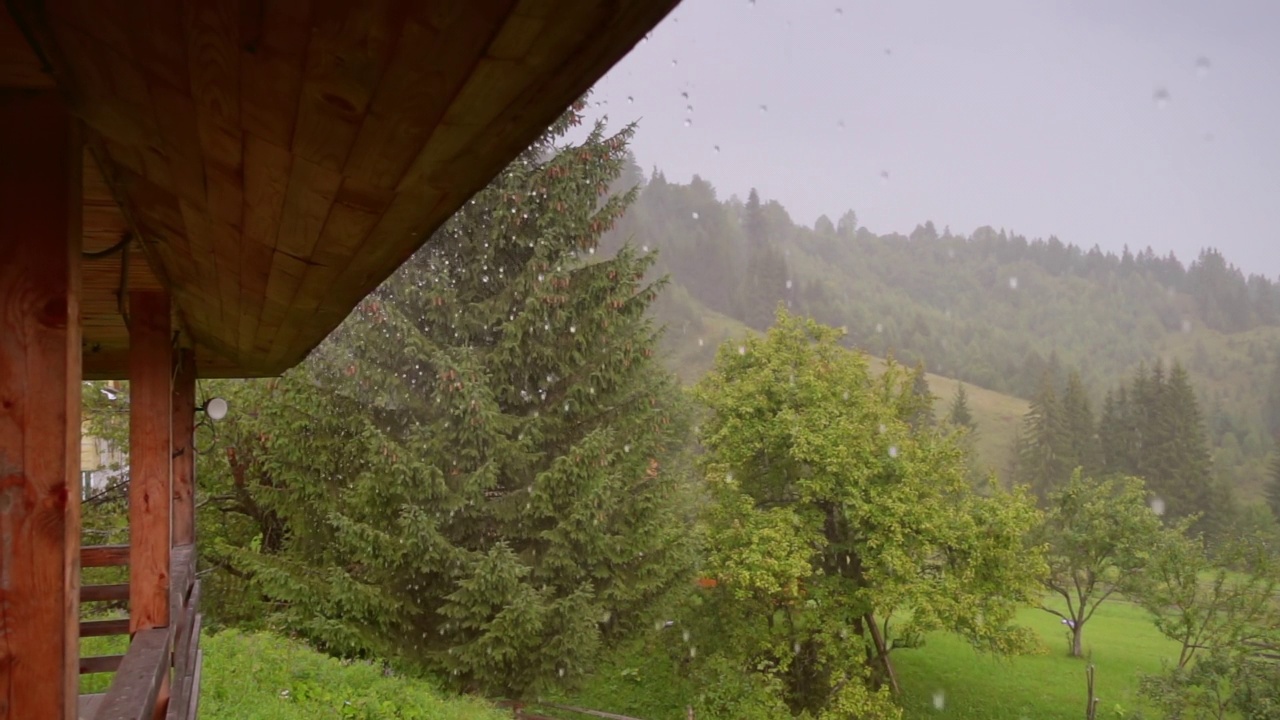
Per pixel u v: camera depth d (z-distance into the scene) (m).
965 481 17.00
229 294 2.70
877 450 16.11
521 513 11.36
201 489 13.02
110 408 13.24
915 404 18.31
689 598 16.22
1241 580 18.75
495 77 0.81
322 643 11.14
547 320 11.55
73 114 1.26
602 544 11.37
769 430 16.17
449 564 11.02
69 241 1.22
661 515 12.42
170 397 3.69
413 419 11.74
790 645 15.99
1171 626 18.48
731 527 15.98
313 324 2.89
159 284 3.41
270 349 3.91
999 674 22.19
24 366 1.20
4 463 1.19
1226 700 16.30
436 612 11.59
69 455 1.23
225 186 1.45
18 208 1.19
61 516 1.21
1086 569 23.77
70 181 1.22
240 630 11.47
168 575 3.64
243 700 7.80
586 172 12.18
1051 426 53.53
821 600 15.70
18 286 1.19
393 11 0.70
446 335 11.99
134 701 2.13
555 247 11.84
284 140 1.10
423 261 11.95
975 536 15.58
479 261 11.85
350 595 10.77
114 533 12.05
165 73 1.01
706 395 17.67
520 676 11.27
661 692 17.59
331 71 0.85
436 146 1.02
